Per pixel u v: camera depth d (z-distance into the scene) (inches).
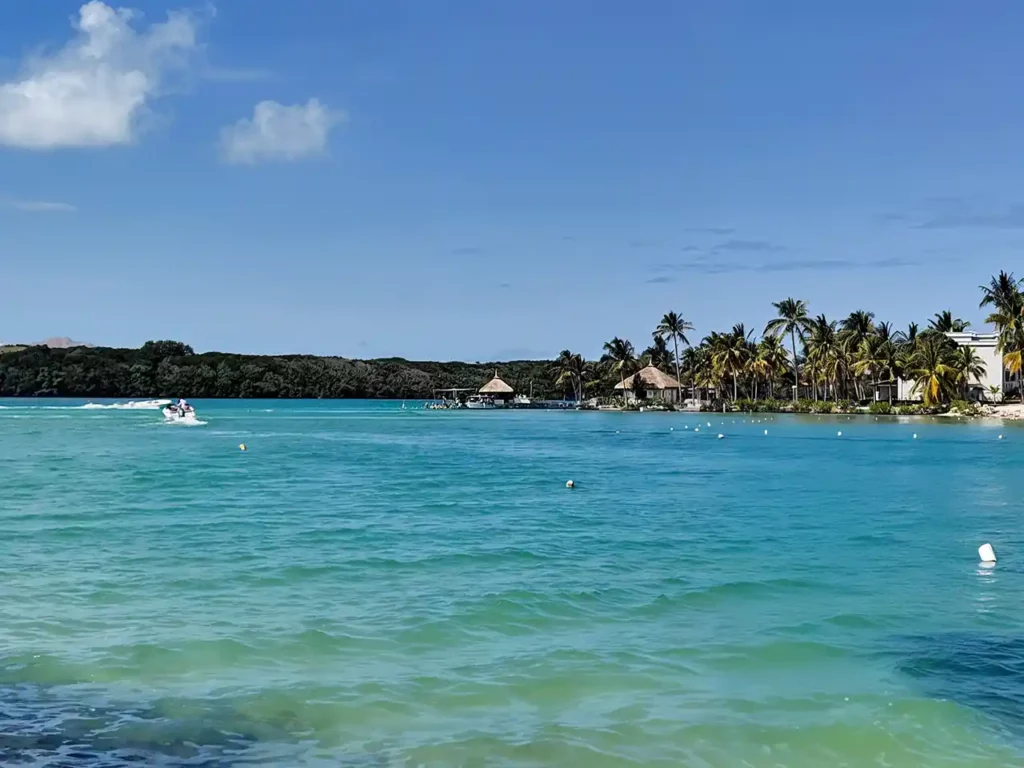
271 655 440.1
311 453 1983.3
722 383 5615.2
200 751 326.6
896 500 1125.1
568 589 587.2
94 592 571.8
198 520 900.0
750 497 1155.3
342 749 329.7
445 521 909.2
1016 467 1652.3
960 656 444.5
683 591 584.1
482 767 314.7
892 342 4825.3
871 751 331.6
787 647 458.3
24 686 392.2
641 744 335.6
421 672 416.2
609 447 2287.2
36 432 2866.6
